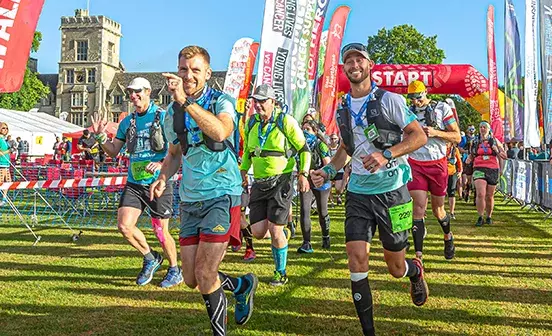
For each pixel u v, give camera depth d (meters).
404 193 3.64
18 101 50.16
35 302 4.61
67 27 80.06
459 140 5.87
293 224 9.00
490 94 15.30
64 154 24.59
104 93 79.62
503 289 5.12
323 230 7.38
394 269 3.81
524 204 12.70
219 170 3.38
